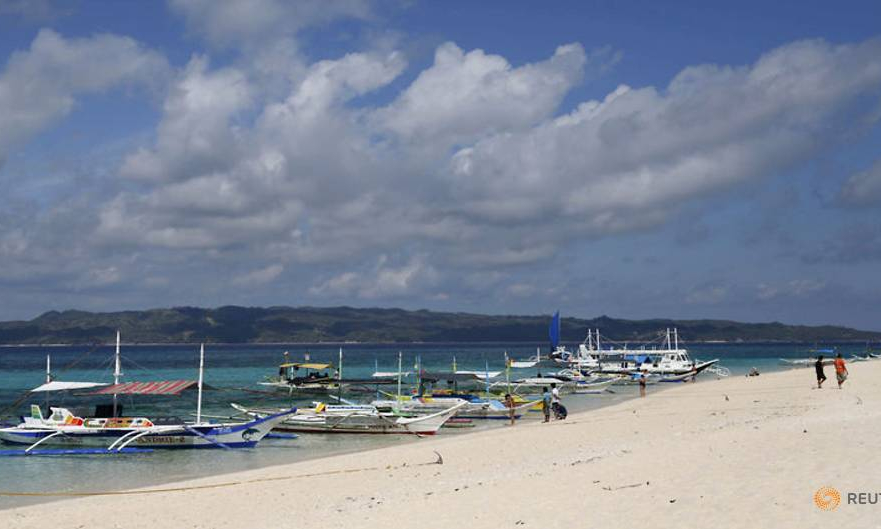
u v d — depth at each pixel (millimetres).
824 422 26234
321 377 80000
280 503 22625
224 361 191000
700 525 14117
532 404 51500
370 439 42438
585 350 157125
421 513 18141
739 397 53594
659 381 93000
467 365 159750
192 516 21594
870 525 12992
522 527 15578
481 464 27594
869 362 118250
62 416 40250
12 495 26812
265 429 39438
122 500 24750
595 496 17578
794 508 14445
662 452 23047
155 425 39250
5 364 172500
